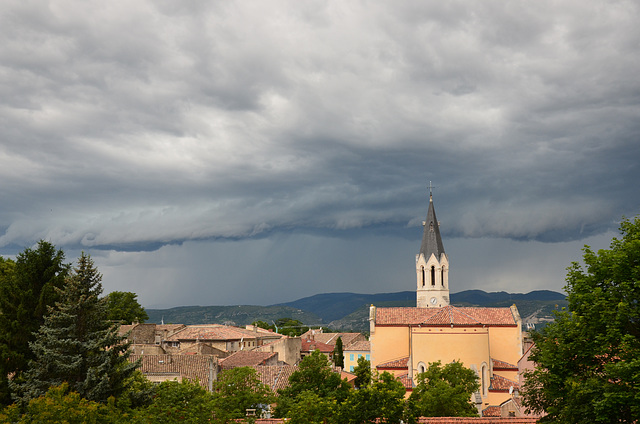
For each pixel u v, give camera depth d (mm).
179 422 44625
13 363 57406
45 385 52250
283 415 61969
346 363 157625
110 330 54844
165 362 84000
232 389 67062
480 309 100062
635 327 41719
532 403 46781
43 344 54031
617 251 43875
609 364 38250
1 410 47594
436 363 77000
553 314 46750
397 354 97562
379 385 50406
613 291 42094
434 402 65062
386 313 100250
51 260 63094
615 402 37219
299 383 69125
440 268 167000
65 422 41250
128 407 51500
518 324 96688
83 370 53625
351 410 49188
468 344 89562
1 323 58719
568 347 42500
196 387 48938
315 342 178375
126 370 54750
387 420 49750
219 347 144000
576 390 39719
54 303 59156
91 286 56031
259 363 103562
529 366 83812
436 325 90688
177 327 165875
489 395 88000
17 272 62375
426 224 170625
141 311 160000
